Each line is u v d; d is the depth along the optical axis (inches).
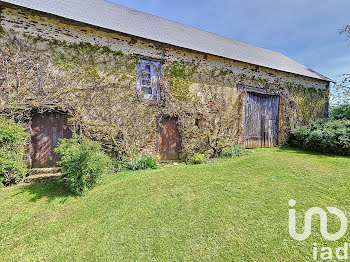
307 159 205.2
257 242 74.9
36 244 77.0
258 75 294.4
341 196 112.2
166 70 226.8
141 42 212.5
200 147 236.1
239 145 263.6
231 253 69.3
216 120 252.2
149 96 218.4
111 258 68.1
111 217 94.9
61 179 151.9
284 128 320.5
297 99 336.2
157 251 70.9
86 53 186.9
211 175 154.7
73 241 78.1
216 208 101.0
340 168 167.8
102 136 188.9
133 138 205.0
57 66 175.6
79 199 116.3
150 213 97.7
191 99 239.6
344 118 280.7
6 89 158.2
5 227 88.9
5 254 71.9
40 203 111.7
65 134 182.5
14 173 139.9
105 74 194.7
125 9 284.2
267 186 128.6
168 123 228.4
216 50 264.1
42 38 171.3
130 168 180.7
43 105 167.8
